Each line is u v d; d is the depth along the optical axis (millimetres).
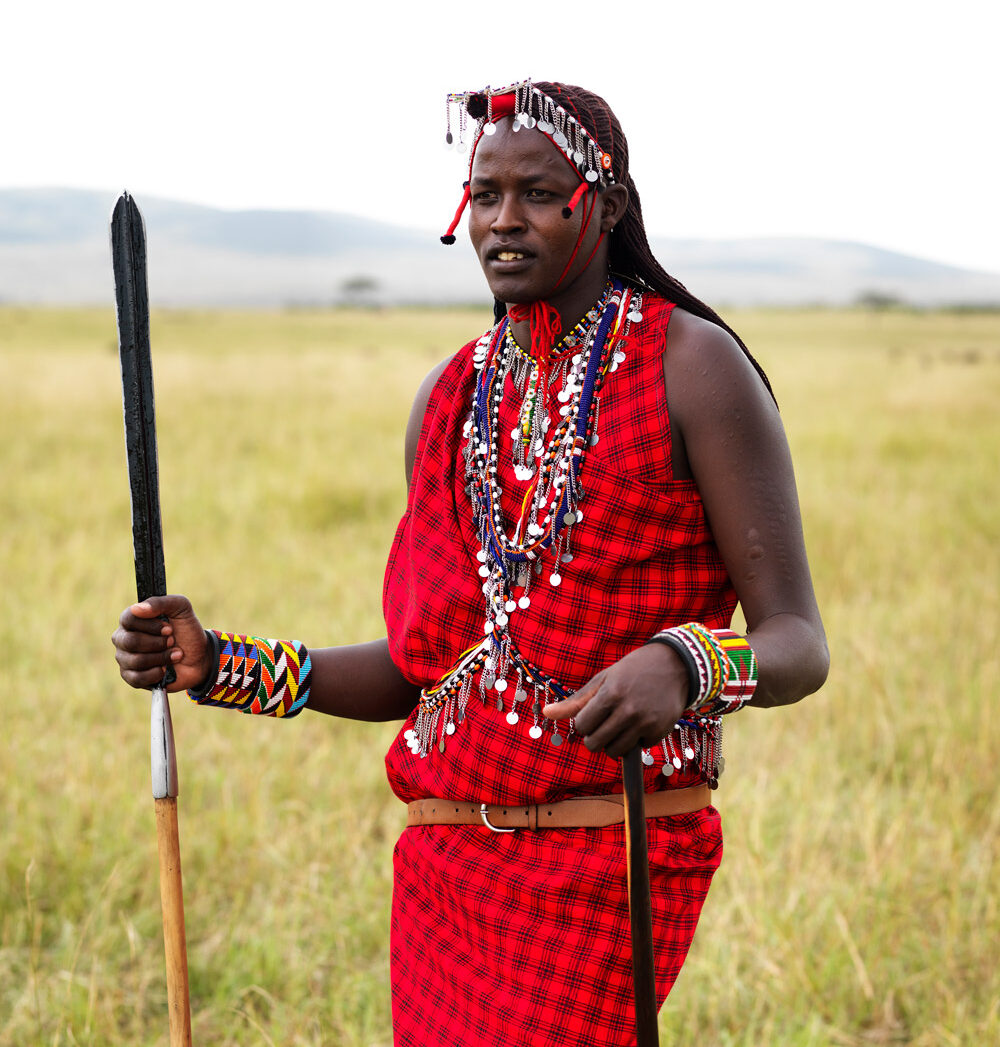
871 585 7266
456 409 2016
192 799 4316
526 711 1874
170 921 1931
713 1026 3201
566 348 1900
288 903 3770
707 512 1834
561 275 1856
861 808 4238
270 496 9883
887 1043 3182
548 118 1828
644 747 1782
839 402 18406
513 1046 1858
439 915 1989
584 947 1846
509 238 1855
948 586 7125
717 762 1943
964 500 9922
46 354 29812
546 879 1857
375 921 3605
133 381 1890
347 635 6277
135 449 1919
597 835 1874
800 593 1807
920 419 15969
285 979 3385
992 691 5207
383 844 4176
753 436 1801
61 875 3814
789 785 4508
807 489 10117
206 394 18750
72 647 6129
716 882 3809
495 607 1880
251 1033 3162
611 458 1831
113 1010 3217
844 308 146500
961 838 3975
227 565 7695
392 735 5105
